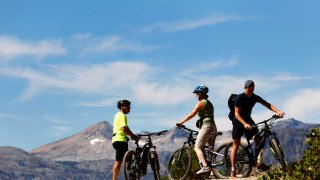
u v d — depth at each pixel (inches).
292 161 655.8
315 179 531.8
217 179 771.4
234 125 764.6
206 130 784.3
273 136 718.5
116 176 793.6
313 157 546.0
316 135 563.5
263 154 732.7
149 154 800.3
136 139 799.1
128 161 789.9
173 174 802.8
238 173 766.5
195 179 796.6
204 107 789.2
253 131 751.7
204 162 778.8
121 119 795.4
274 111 744.3
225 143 783.7
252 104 759.7
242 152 760.3
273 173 589.0
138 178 788.6
